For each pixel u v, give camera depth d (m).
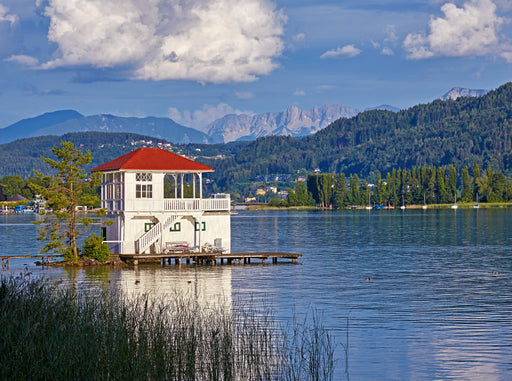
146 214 58.31
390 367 25.41
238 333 29.06
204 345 25.44
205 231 61.00
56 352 19.30
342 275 52.72
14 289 24.75
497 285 47.31
